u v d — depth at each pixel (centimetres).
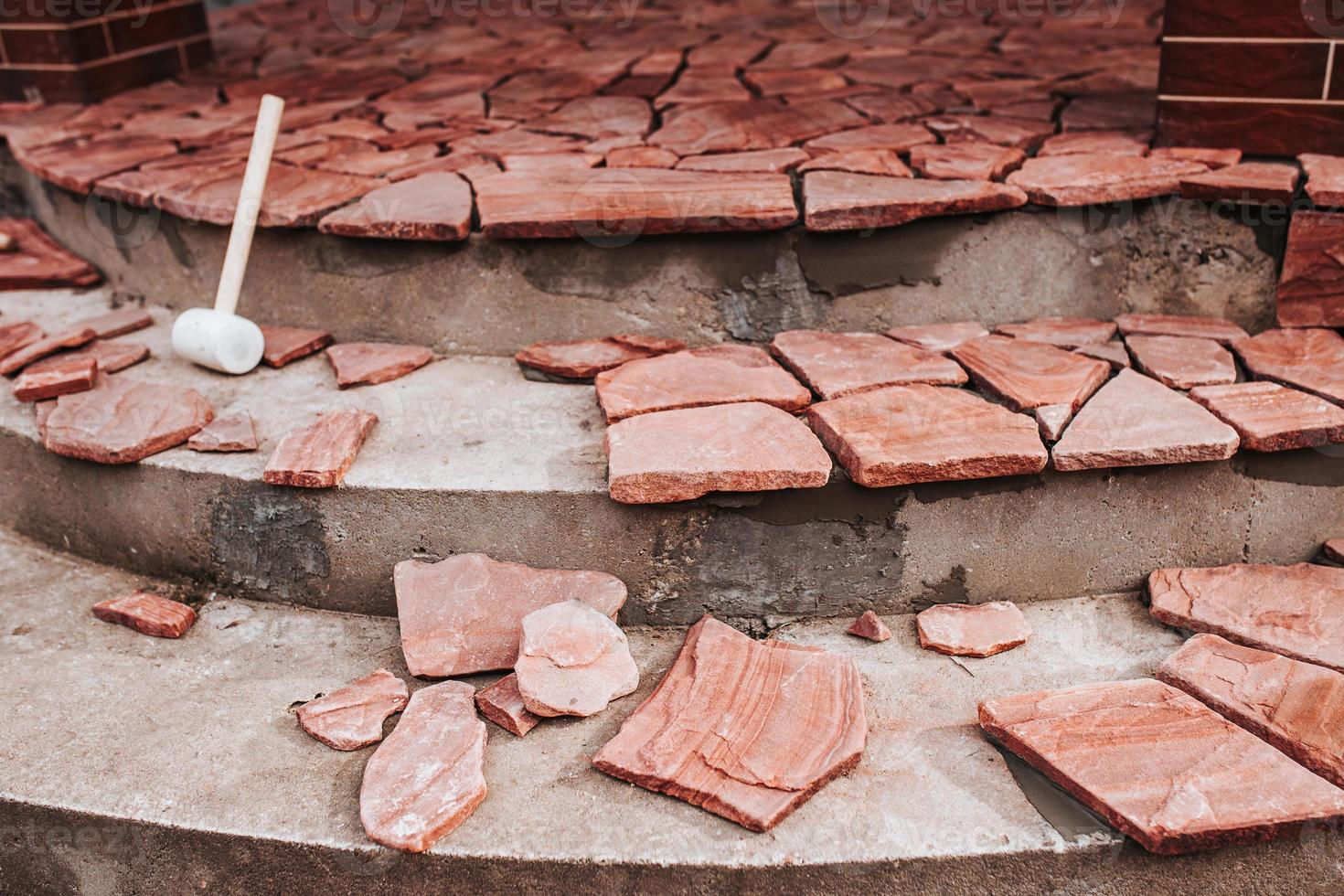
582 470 216
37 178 329
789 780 175
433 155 295
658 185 254
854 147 281
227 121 345
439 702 192
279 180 277
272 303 275
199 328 250
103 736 193
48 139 330
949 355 244
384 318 268
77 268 315
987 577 222
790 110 326
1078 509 217
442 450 224
